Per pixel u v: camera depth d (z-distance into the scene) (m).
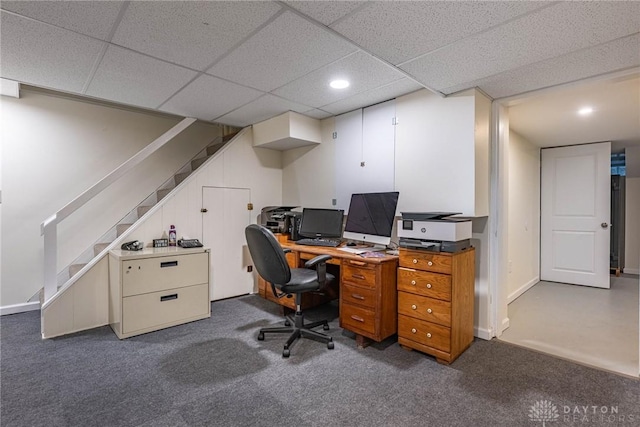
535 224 4.68
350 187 3.44
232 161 3.92
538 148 4.75
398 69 2.24
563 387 1.97
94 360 2.30
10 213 3.29
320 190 3.82
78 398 1.85
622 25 1.65
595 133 3.93
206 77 2.55
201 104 3.23
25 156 3.35
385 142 3.09
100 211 3.76
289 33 1.88
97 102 3.74
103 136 3.79
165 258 2.92
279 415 1.70
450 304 2.22
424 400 1.84
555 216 4.73
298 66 2.35
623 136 4.07
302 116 3.59
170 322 2.95
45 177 3.45
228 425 1.63
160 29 1.86
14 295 3.32
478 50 1.96
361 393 1.91
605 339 2.70
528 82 2.41
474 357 2.36
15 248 3.32
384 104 3.10
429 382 2.02
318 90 2.84
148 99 3.07
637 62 2.07
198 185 3.65
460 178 2.54
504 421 1.66
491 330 2.72
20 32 1.88
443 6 1.56
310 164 3.95
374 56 2.08
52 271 2.74
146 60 2.25
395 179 3.00
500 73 2.26
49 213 3.47
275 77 2.55
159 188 4.19
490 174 2.74
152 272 2.85
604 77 2.25
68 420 1.66
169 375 2.10
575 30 1.71
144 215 3.29
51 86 2.74
